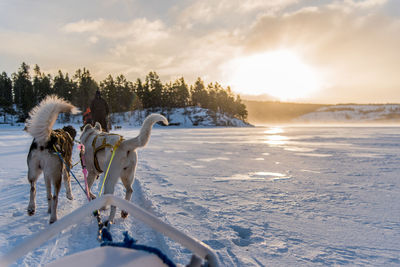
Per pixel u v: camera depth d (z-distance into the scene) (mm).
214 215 4375
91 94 96625
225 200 5281
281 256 3037
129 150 4180
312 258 2998
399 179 7219
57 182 4043
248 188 6262
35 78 101062
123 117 105750
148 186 6387
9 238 3447
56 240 3402
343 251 3172
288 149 15867
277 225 3992
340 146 17625
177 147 17594
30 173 4141
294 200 5281
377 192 5859
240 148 16672
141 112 111062
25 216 4293
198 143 21328
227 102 135625
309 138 26969
